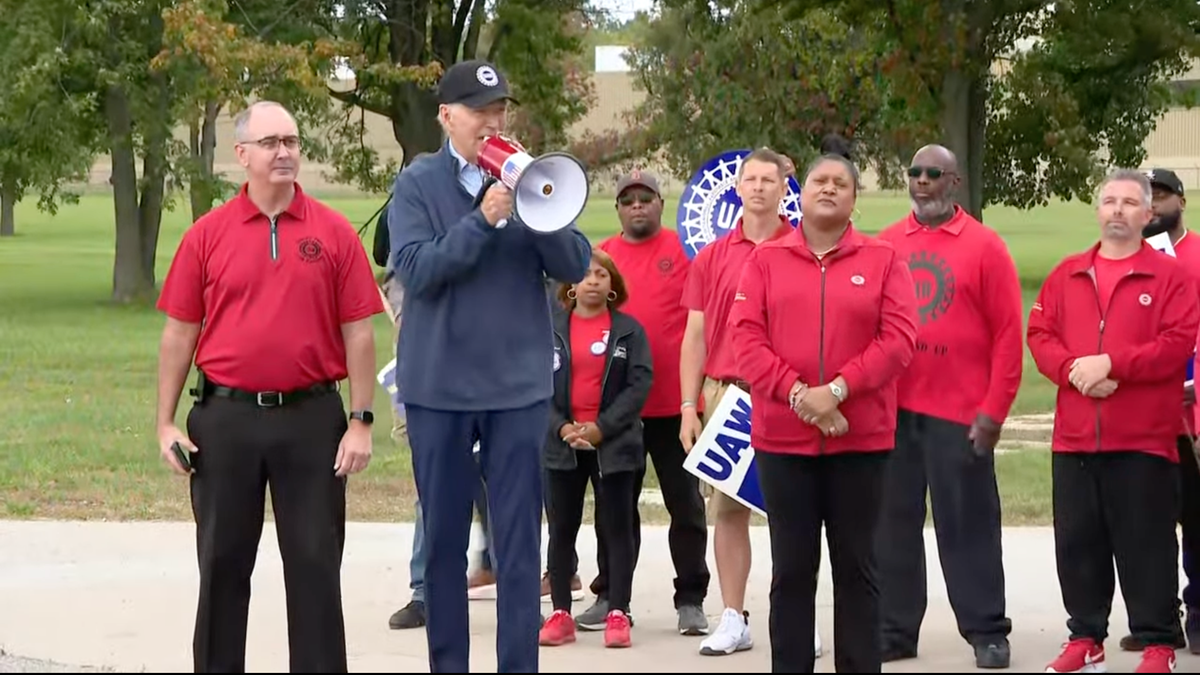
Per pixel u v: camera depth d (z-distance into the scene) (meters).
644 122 46.75
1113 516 6.65
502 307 5.66
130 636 7.23
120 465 12.12
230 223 5.72
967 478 6.88
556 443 7.26
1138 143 31.95
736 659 6.94
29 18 28.66
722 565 7.08
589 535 9.75
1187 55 26.44
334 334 5.82
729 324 6.27
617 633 7.18
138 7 29.31
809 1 25.83
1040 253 42.16
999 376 6.80
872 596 5.82
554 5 35.16
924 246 6.98
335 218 5.82
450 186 5.72
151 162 31.73
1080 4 23.67
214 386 5.74
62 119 30.05
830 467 5.78
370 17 32.06
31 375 18.59
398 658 6.91
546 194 5.43
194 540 9.39
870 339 5.72
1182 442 7.02
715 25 37.84
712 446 6.79
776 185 6.92
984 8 23.97
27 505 10.48
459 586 5.85
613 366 7.24
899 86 24.34
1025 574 8.57
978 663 6.82
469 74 5.68
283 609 7.77
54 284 36.06
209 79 28.28
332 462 5.79
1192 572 7.16
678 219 7.98
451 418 5.69
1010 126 31.38
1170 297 6.53
